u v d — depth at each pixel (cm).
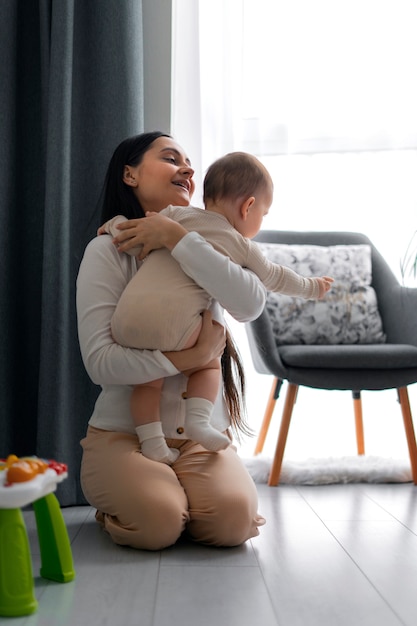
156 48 241
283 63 287
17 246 220
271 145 288
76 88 219
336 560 152
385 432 296
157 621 116
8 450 213
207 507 157
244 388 188
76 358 214
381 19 292
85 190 219
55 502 136
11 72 214
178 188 182
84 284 168
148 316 155
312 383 229
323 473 239
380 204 295
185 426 163
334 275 272
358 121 293
